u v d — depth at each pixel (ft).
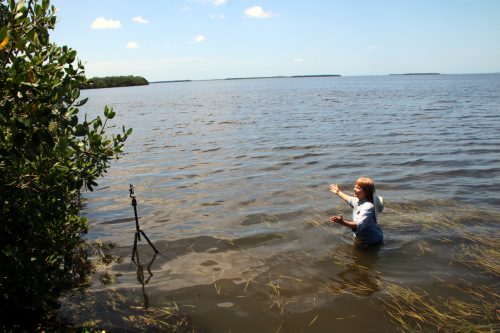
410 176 36.60
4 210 13.99
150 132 73.67
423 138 57.47
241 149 53.06
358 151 49.37
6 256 14.10
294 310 15.96
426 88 278.26
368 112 103.04
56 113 12.98
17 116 10.75
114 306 16.39
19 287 14.42
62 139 12.59
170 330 14.79
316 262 20.06
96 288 17.89
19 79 10.14
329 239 22.82
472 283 17.61
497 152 45.85
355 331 14.57
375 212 21.74
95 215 27.89
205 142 59.98
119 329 14.83
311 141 57.88
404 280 18.06
